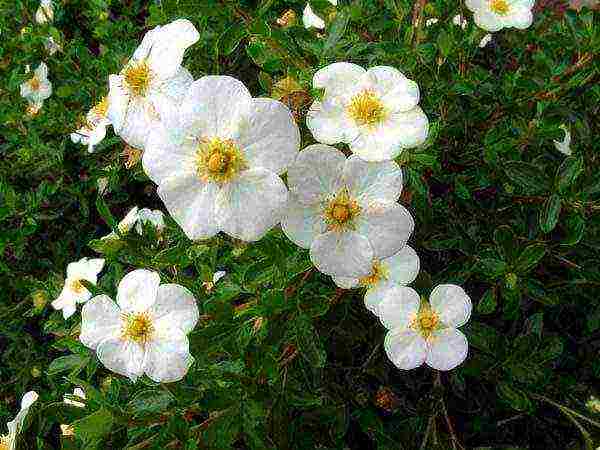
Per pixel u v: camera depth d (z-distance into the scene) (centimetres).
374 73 15
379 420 19
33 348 29
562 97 22
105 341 16
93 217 30
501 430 22
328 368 20
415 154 17
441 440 20
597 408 20
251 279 15
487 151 20
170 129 13
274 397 16
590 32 20
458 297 17
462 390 20
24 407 19
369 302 17
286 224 14
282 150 13
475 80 22
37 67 30
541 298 19
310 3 19
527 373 19
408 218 14
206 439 15
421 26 20
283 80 17
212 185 13
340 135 15
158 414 15
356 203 14
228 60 25
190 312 15
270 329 15
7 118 30
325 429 19
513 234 18
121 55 26
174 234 19
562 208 21
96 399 16
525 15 21
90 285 16
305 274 16
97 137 22
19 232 28
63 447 15
